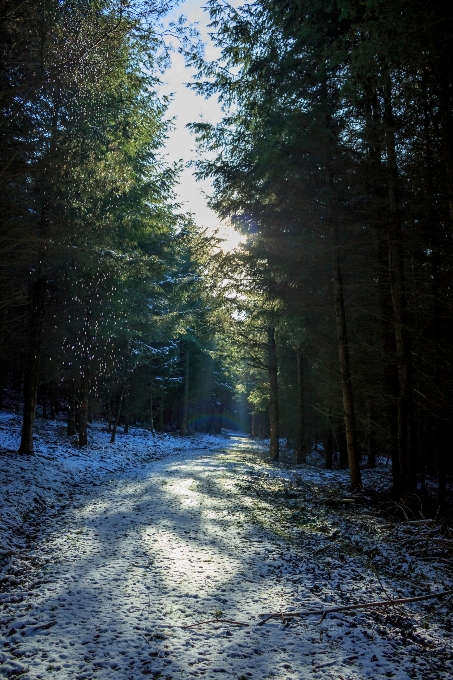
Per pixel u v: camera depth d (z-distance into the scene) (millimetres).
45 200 10078
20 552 6363
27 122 8305
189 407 45219
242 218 13375
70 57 7625
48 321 16062
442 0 5914
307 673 3297
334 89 11242
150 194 17516
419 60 6742
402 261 11273
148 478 13445
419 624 4371
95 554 6043
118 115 11633
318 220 12383
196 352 39969
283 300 14266
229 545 6660
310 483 14320
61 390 27859
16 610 4324
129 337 21266
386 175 10961
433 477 18828
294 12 10406
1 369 19797
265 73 11523
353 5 7777
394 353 11750
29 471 11570
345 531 7988
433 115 9609
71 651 3504
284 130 11359
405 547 7113
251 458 24062
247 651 3619
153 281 19375
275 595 4852
